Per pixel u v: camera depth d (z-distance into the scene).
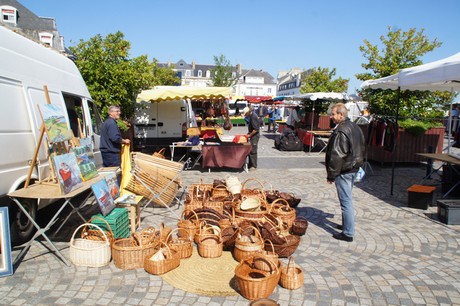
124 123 12.00
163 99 10.46
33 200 4.70
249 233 4.38
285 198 6.12
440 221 5.89
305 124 17.88
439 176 9.88
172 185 6.00
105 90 11.50
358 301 3.43
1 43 4.30
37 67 5.09
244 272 3.53
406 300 3.46
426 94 13.05
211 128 12.16
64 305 3.27
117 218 4.52
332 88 28.45
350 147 4.70
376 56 13.85
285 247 4.22
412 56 13.38
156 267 3.80
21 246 4.52
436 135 11.70
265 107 32.06
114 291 3.51
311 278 3.87
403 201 7.18
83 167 4.74
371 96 13.60
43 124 4.26
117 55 11.94
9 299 3.33
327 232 5.34
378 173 10.38
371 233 5.31
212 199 5.95
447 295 3.57
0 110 4.07
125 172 6.12
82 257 3.99
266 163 11.80
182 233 4.74
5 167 4.11
